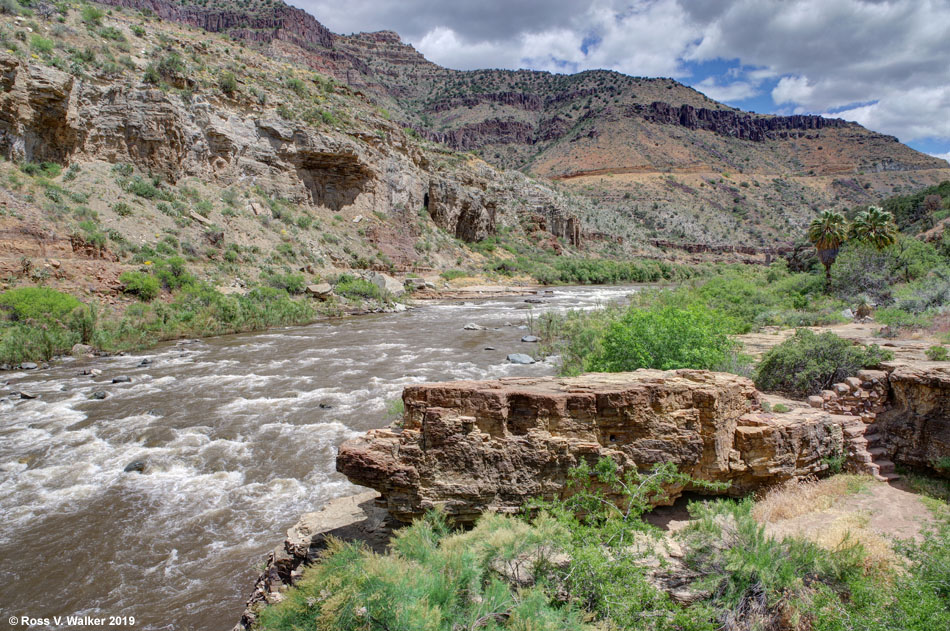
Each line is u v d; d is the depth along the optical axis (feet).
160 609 20.70
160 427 40.14
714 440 20.61
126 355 68.74
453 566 14.14
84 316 71.82
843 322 79.82
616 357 37.37
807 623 14.48
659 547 18.04
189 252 107.14
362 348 75.20
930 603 13.55
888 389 29.22
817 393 34.63
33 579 22.43
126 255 92.53
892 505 21.88
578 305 136.98
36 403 46.42
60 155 106.01
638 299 97.76
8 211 79.51
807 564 16.21
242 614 20.15
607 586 14.17
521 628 12.30
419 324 101.65
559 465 18.33
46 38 114.73
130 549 24.56
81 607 20.85
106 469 32.91
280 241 138.51
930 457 25.25
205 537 25.55
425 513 17.92
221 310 90.43
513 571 15.47
